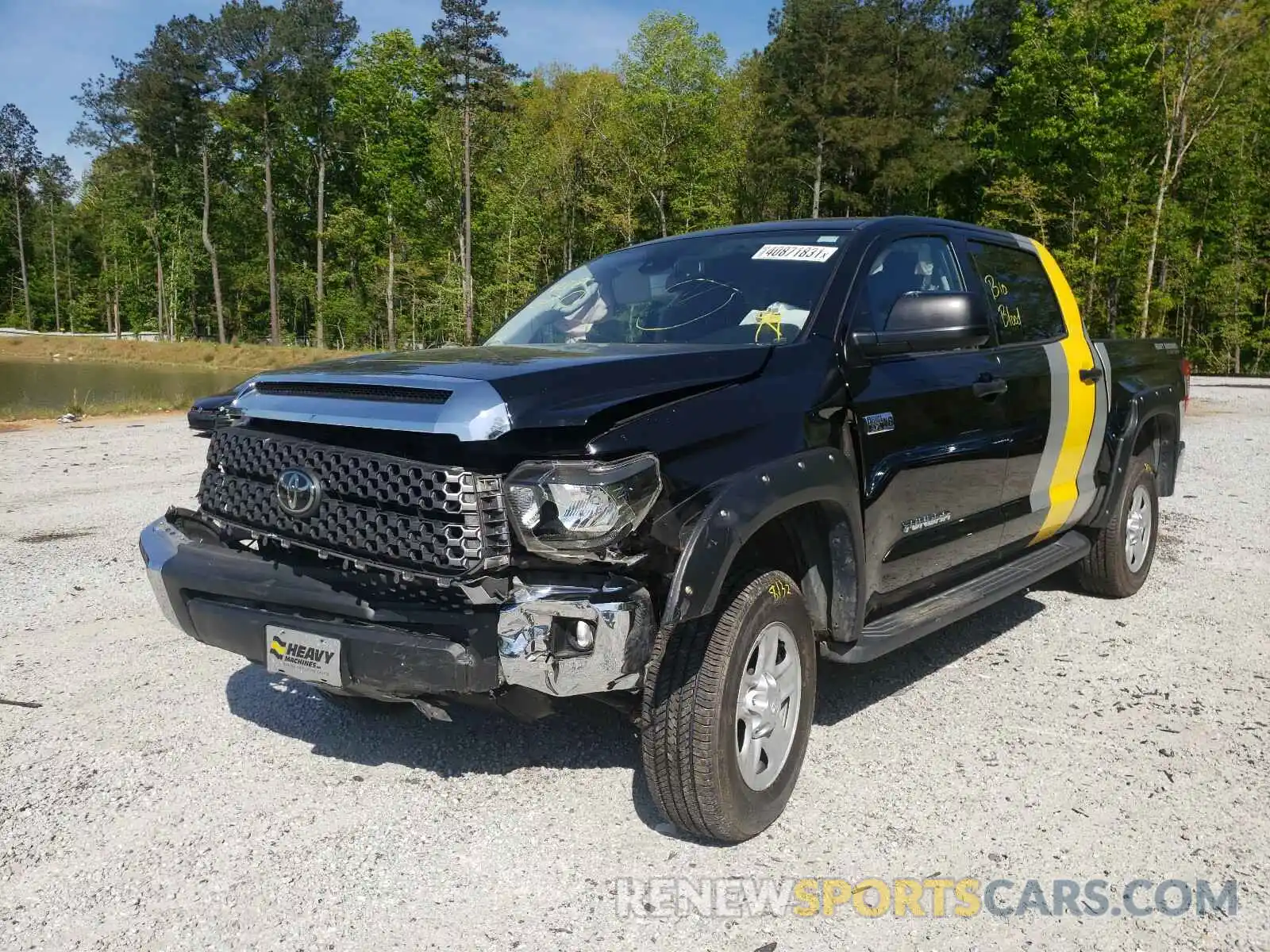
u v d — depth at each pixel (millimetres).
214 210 76125
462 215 63094
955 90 54250
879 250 3961
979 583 4418
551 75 72750
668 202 59719
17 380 37938
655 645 2742
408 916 2695
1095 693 4320
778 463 3000
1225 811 3271
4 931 2619
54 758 3670
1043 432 4637
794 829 3162
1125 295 41219
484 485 2643
